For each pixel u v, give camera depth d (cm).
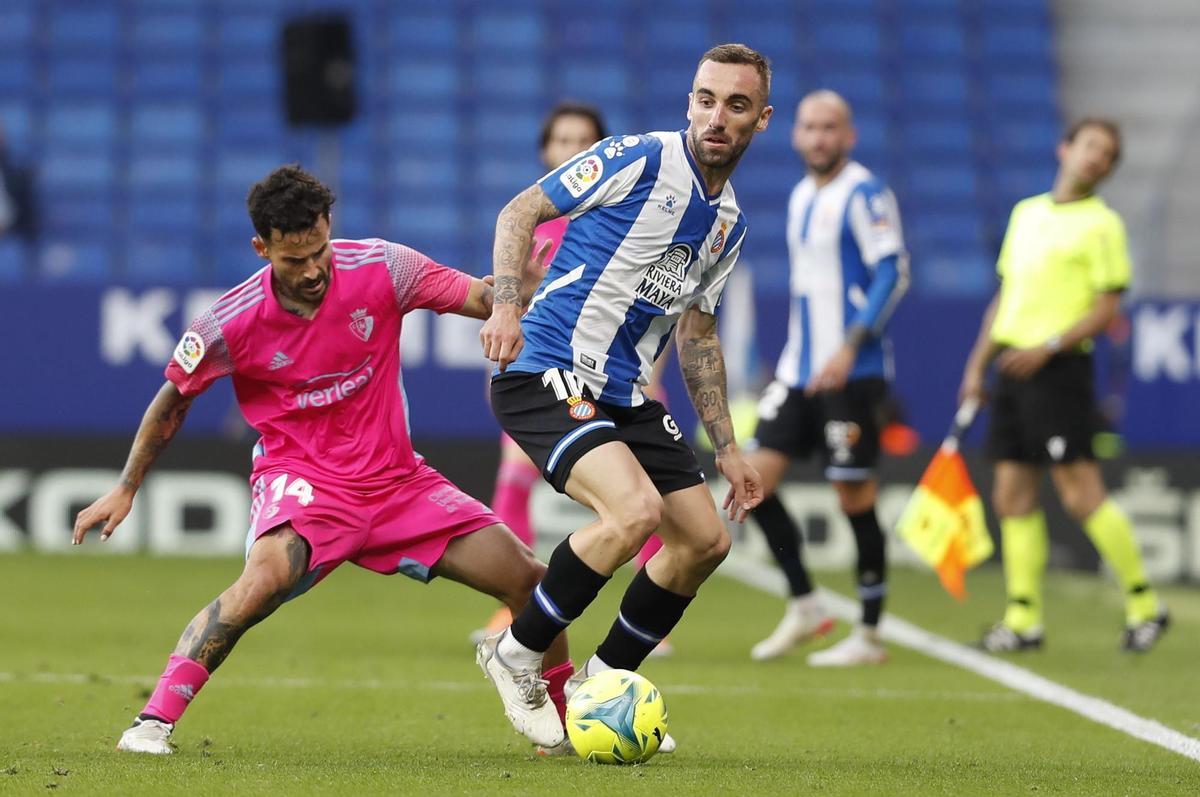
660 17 7050
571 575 1647
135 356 4497
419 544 1750
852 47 7044
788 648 2900
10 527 4481
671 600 1775
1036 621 3105
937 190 6719
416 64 6812
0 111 6512
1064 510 4669
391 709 2152
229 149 6494
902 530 2939
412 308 1756
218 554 4519
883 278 2867
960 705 2316
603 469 1652
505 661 1684
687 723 2086
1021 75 7081
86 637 2920
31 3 6788
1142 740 2003
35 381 4472
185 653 1669
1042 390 3078
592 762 1642
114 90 6612
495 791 1422
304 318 1694
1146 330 4603
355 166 6481
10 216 6038
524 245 1689
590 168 1719
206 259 6197
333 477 1727
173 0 6869
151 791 1393
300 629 3167
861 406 2903
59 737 1831
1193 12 7206
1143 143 7050
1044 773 1673
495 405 1756
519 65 6862
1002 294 3189
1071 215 3095
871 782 1553
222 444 4550
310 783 1453
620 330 1755
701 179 1748
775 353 4597
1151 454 4578
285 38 4750
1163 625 3091
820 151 2934
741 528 4653
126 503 1736
